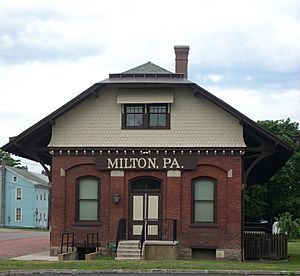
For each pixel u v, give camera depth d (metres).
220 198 31.17
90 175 31.94
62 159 32.06
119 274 22.30
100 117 32.06
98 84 31.22
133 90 31.98
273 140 30.31
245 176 31.61
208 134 31.44
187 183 31.38
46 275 22.11
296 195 65.44
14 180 96.38
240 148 31.08
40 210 98.69
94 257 29.28
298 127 70.00
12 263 25.05
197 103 31.78
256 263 27.73
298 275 21.94
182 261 26.95
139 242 29.75
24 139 31.78
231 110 30.73
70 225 31.78
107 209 31.70
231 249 30.78
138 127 31.86
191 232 31.11
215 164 31.27
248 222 65.81
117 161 31.67
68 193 31.97
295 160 64.94
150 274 22.33
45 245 40.12
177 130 31.62
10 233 63.34
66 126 32.12
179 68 35.81
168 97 31.55
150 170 31.56
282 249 31.28
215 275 22.42
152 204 31.53
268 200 65.38
